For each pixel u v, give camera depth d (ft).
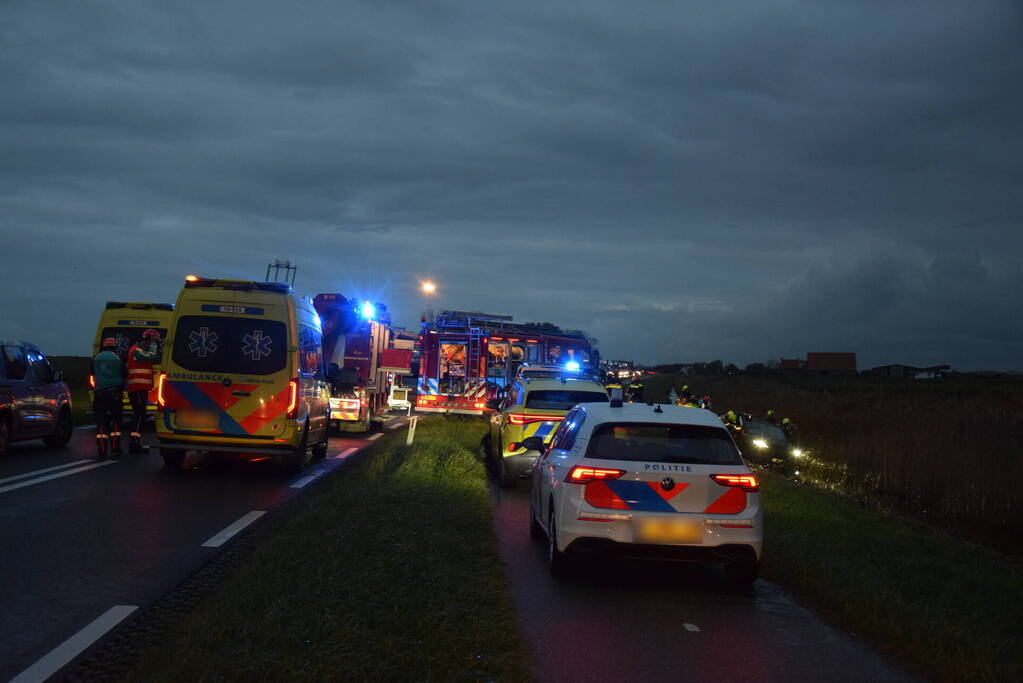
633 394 84.17
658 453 24.20
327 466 49.83
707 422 25.02
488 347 86.99
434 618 18.21
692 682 16.49
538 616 20.67
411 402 90.02
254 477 43.62
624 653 18.07
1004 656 18.58
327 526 27.84
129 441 54.95
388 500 33.06
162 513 31.73
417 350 92.94
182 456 43.80
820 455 79.82
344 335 74.13
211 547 26.16
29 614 18.72
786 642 19.58
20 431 46.65
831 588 23.70
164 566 23.57
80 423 70.28
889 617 20.85
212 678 14.25
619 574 26.08
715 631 20.18
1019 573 32.96
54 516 29.96
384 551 24.18
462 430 73.67
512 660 16.28
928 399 127.65
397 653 16.02
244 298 43.06
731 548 23.20
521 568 26.08
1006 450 71.05
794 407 120.26
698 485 23.47
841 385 182.70
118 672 15.31
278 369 42.75
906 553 32.19
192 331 42.65
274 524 30.42
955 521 55.31
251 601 18.67
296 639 16.29
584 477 23.75
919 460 65.31
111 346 48.88
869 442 76.07
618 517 23.21
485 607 19.90
